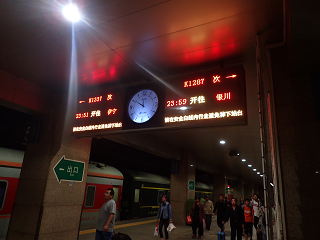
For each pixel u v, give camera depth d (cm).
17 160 859
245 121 383
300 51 305
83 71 547
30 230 564
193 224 941
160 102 472
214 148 1392
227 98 409
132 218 1409
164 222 761
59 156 626
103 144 1738
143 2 329
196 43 415
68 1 334
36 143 654
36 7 349
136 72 532
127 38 414
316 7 237
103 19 369
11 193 816
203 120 415
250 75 522
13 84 571
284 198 327
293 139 343
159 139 1218
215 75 436
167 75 535
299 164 331
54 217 592
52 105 669
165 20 362
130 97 518
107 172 1236
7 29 406
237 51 431
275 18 341
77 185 664
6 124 1116
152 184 1658
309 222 308
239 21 355
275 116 361
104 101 555
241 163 1981
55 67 533
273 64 387
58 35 417
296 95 359
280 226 369
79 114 581
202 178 2800
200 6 330
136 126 485
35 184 606
